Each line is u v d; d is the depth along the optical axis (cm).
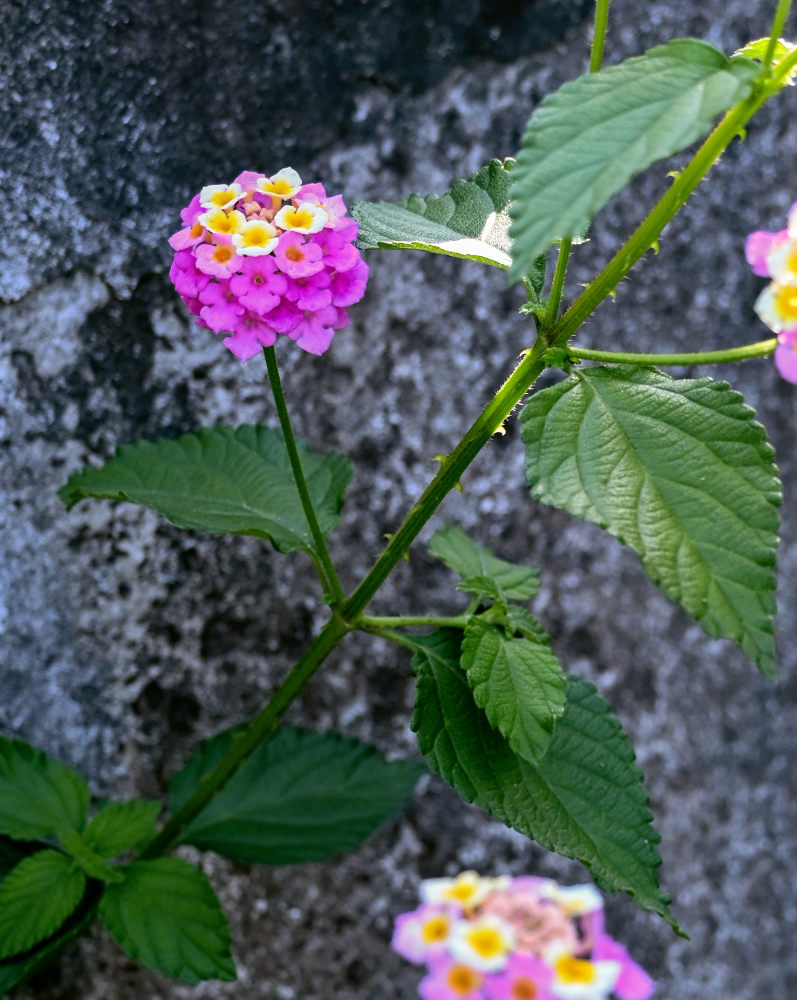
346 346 37
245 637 37
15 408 34
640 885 28
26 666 36
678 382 27
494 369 38
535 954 25
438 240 29
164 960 31
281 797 35
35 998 37
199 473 32
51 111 33
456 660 30
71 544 35
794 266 25
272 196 28
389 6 36
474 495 38
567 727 30
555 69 38
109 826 33
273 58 35
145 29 33
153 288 35
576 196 24
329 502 32
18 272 34
